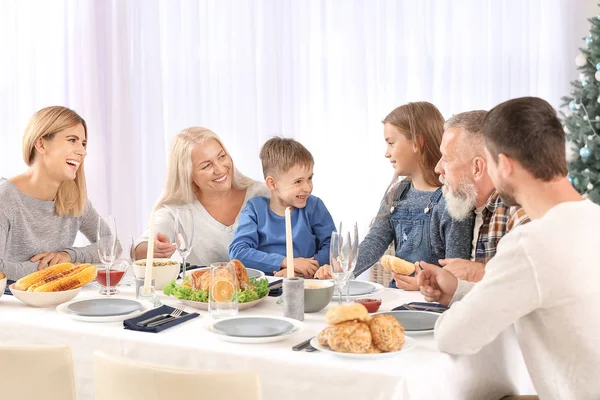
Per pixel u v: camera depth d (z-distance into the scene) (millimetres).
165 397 1442
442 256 2598
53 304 2092
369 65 4805
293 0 4797
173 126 4859
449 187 2361
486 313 1512
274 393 1604
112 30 4750
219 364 1659
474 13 4898
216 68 4832
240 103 4801
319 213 2891
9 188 2738
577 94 4508
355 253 1966
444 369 1590
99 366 1529
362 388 1512
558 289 1465
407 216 2676
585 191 4418
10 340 1920
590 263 1466
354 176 4809
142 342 1747
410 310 1996
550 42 5152
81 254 2789
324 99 4809
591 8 5164
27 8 4785
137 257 2629
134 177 4805
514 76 5020
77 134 2803
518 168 1551
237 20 4770
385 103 4820
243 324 1811
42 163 2777
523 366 1978
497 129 1561
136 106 4812
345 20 4762
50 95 4816
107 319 1890
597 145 4359
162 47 4855
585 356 1483
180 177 2926
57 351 1620
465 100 4965
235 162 4836
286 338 1733
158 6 4754
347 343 1575
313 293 1993
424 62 4828
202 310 2051
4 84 4816
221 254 2953
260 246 2814
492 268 1526
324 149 4840
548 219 1486
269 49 4773
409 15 4820
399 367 1527
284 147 2775
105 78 4781
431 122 2637
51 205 2840
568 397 1528
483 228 2414
